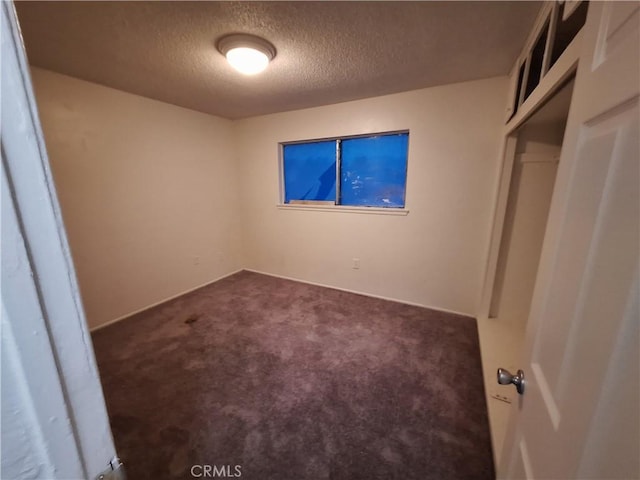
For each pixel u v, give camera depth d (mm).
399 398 1657
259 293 3242
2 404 281
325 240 3352
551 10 1232
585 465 384
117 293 2621
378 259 3062
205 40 1630
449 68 2061
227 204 3715
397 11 1381
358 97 2717
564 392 482
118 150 2518
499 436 1335
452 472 1243
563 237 573
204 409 1585
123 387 1757
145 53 1783
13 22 249
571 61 920
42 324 294
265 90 2496
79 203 2307
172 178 3008
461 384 1768
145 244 2818
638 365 313
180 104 2936
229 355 2076
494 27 1522
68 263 311
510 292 2453
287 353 2100
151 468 1274
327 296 3148
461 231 2607
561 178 615
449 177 2551
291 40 1642
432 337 2309
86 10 1344
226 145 3602
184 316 2689
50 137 2105
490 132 2330
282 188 3576
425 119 2539
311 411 1568
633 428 310
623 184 375
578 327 463
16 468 301
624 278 349
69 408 330
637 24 365
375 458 1308
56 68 2020
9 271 266
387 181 2955
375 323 2547
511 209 2311
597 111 475
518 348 2074
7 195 258
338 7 1351
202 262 3459
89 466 362
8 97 252
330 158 3197
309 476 1236
